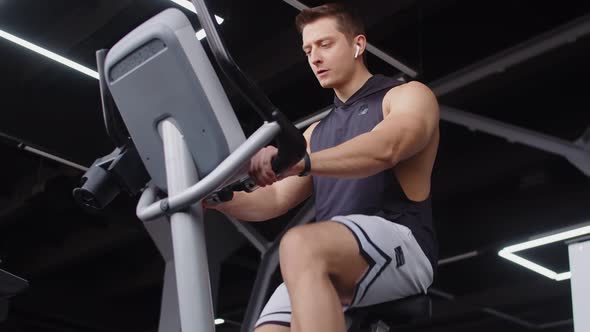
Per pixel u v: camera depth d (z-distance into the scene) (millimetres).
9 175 6574
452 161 6332
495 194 6797
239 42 5020
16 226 7551
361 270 1620
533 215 6574
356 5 4707
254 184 1519
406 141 1633
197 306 1411
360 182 1808
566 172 6402
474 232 6906
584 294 2322
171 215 1462
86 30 4609
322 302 1472
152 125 1522
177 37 1451
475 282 8555
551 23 4707
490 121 5125
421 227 1789
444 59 4887
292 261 1523
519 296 8570
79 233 7523
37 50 4566
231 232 5648
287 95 5391
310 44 1912
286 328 1800
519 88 5594
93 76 4773
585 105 5512
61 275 8406
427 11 4895
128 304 8852
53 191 6426
